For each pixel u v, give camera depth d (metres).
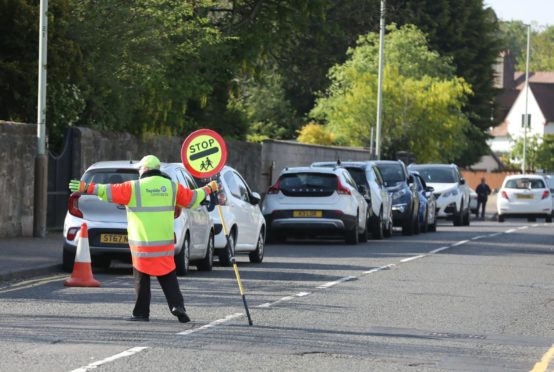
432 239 68.25
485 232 78.88
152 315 29.23
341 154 108.69
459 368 22.53
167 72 70.56
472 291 37.34
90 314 29.20
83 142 59.53
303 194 59.50
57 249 47.25
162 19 62.81
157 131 73.69
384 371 21.92
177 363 22.12
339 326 28.00
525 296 36.38
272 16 77.25
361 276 41.44
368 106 123.31
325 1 77.75
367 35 137.00
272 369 21.80
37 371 20.97
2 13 55.72
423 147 124.56
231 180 45.94
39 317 28.45
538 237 72.06
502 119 171.88
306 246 59.03
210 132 31.59
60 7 57.19
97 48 59.62
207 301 32.50
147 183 28.09
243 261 48.38
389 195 70.50
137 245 28.02
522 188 103.06
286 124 152.75
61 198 58.16
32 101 57.44
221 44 73.62
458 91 125.12
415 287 38.03
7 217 52.81
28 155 54.00
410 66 132.50
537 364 23.27
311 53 150.00
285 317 29.39
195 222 40.66
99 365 21.70
